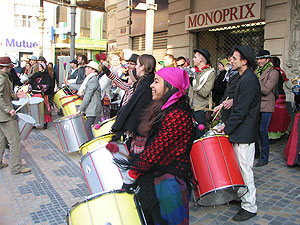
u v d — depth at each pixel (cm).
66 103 614
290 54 622
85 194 394
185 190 209
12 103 505
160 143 201
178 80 210
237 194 312
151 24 555
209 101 432
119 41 1257
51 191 404
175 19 896
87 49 2956
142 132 219
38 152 582
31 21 2709
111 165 271
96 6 1536
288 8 617
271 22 653
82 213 202
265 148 486
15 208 356
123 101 381
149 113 215
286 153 494
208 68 424
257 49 725
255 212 321
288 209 341
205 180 284
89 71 541
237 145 315
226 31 798
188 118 209
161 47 987
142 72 331
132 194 212
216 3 765
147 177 209
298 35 607
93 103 534
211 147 289
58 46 2789
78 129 504
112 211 201
